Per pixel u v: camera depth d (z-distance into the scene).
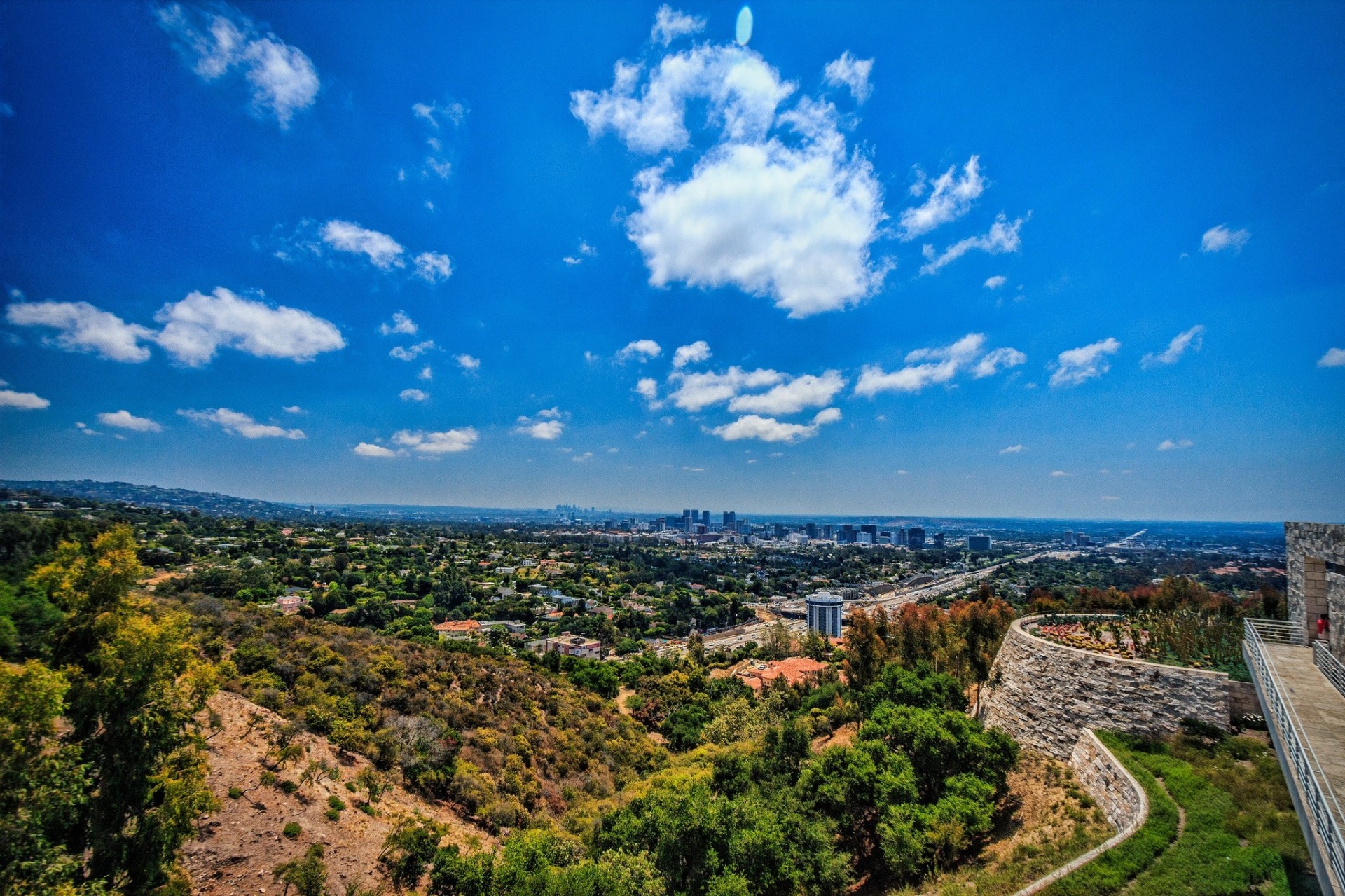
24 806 13.81
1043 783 27.69
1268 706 18.34
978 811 23.69
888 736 31.53
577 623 129.75
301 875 19.53
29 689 14.02
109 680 16.41
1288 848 17.00
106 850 16.00
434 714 39.94
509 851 24.08
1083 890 16.72
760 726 56.22
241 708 29.34
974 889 20.39
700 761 48.38
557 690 60.25
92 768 16.33
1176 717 25.34
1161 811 19.83
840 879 24.08
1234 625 32.41
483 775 34.97
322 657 39.84
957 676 44.62
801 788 30.73
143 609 22.66
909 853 22.41
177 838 17.27
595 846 29.06
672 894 25.09
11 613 22.45
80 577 17.89
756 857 24.64
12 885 13.23
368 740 32.09
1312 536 25.39
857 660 49.59
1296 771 13.98
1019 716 33.25
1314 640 24.47
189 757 18.86
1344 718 16.97
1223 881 16.06
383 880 22.30
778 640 105.56
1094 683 28.44
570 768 43.59
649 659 92.25
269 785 24.02
